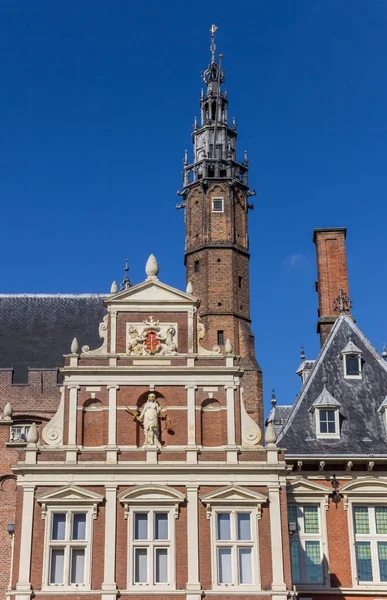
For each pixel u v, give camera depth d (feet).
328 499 132.36
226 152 234.58
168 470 120.47
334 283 171.01
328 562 129.39
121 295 131.85
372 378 147.02
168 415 125.08
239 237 226.79
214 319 216.33
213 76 245.86
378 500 132.46
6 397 159.63
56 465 119.85
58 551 116.98
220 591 115.03
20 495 118.73
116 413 124.57
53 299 180.45
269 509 119.55
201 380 127.03
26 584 114.01
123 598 114.11
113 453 121.60
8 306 178.29
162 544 117.19
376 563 129.90
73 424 123.65
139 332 130.00
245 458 122.42
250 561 117.70
